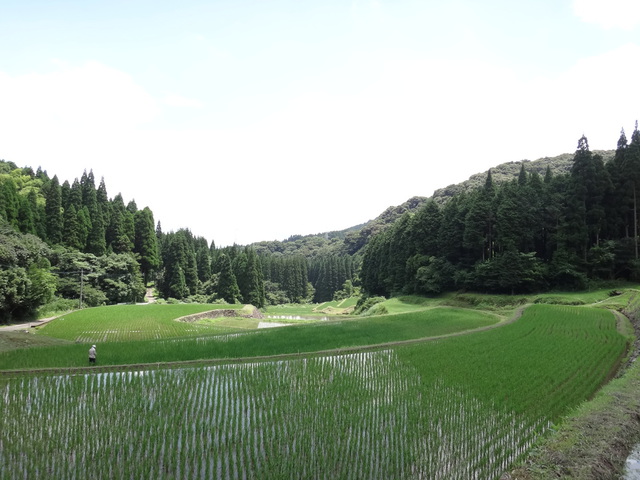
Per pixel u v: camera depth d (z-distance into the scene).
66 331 41.50
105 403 15.02
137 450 11.45
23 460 10.84
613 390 16.84
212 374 19.44
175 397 15.83
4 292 47.28
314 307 130.88
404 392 17.06
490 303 62.09
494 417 14.52
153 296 97.38
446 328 37.91
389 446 12.14
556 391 17.38
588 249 64.44
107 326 44.72
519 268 62.50
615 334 31.70
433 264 72.69
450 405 15.59
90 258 74.94
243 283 106.62
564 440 12.37
